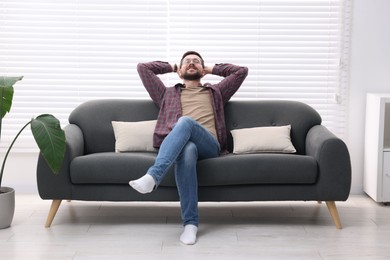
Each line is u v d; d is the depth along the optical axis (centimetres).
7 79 331
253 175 334
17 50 427
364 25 428
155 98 393
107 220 358
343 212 381
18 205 397
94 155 342
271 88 432
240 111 397
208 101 386
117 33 427
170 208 393
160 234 328
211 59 430
